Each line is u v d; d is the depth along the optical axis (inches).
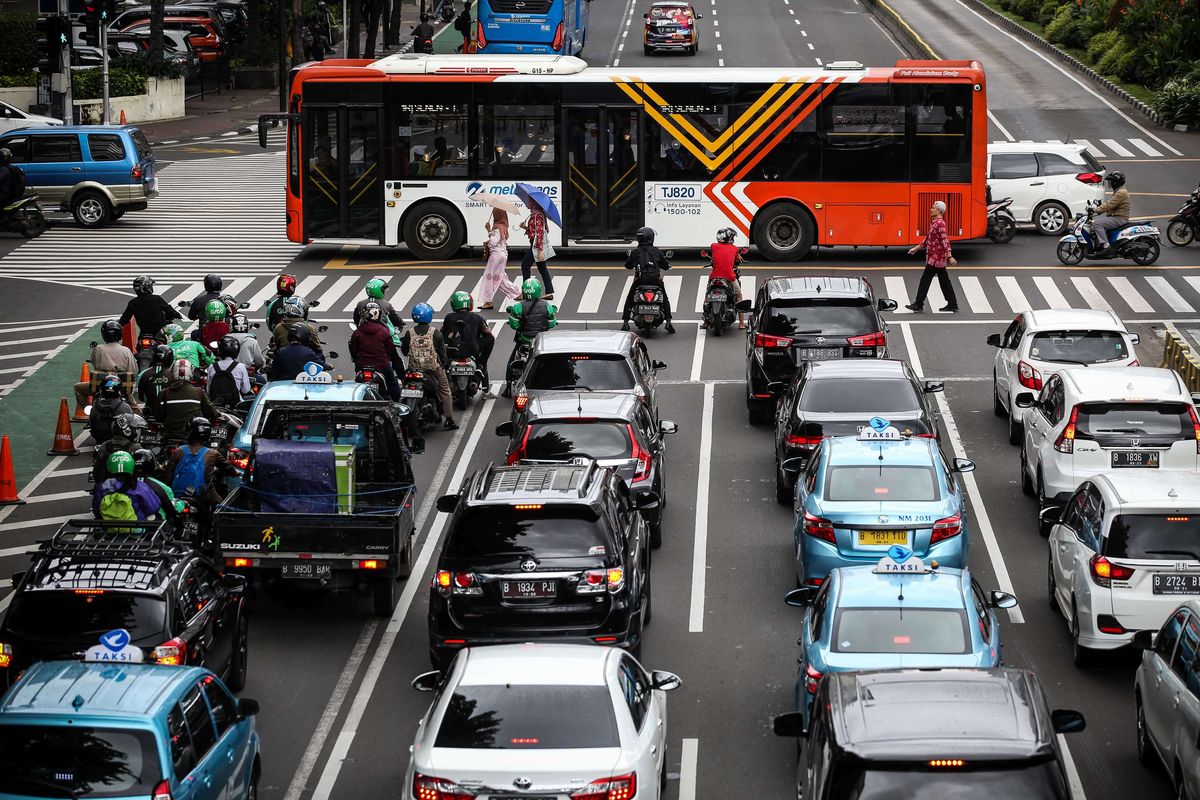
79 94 6776.6
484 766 1199.6
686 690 1818.4
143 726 1215.6
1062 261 4323.3
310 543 1900.8
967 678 1210.0
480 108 4335.6
